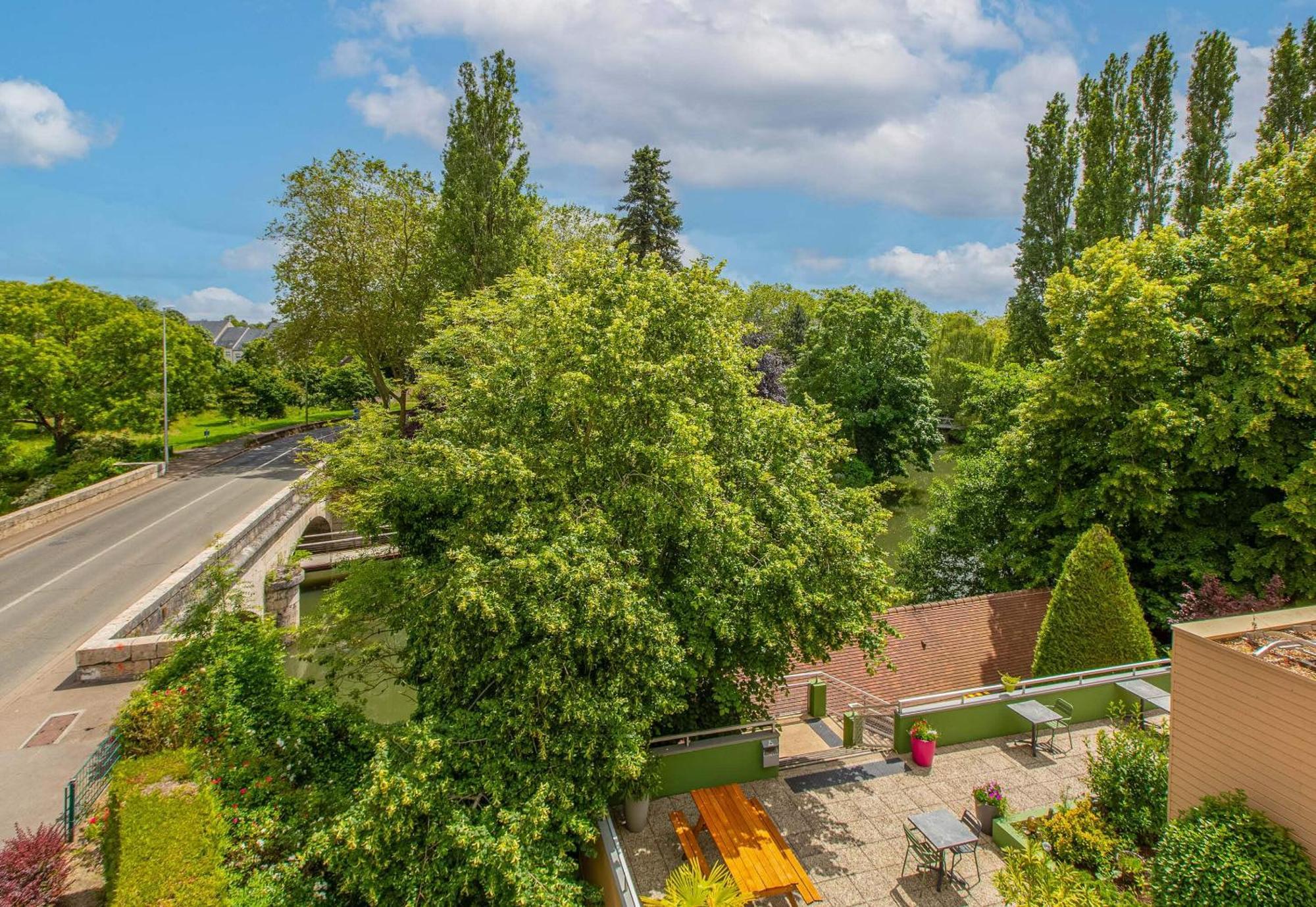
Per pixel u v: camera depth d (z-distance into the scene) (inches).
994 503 956.0
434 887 379.2
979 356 2477.9
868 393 1673.2
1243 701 340.5
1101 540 639.1
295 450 1851.6
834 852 439.8
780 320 2847.0
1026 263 1472.7
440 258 1440.7
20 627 735.1
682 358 506.9
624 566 465.7
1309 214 716.0
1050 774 518.6
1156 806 420.2
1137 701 592.4
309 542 1354.6
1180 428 735.1
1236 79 1198.9
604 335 522.6
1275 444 729.6
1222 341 765.3
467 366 802.2
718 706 560.7
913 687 673.6
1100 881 349.7
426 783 390.9
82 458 1494.8
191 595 765.9
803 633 495.2
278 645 573.0
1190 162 1238.9
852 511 603.5
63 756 520.4
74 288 1626.5
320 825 440.1
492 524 490.6
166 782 432.5
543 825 394.0
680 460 462.9
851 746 566.6
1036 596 784.3
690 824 463.8
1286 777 319.3
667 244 1542.8
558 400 514.0
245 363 2650.1
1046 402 844.0
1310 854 309.0
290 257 1628.9
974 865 424.8
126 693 614.2
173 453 1839.3
